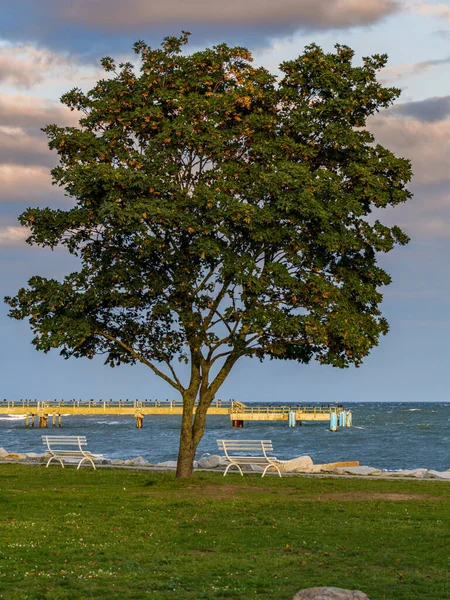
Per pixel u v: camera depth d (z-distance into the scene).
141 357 28.86
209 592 12.68
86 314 28.17
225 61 29.45
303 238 28.14
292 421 110.75
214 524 18.95
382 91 29.03
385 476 31.50
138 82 29.12
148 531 18.06
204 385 29.02
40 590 12.62
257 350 28.23
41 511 20.78
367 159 28.92
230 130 28.55
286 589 12.98
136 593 12.58
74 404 124.62
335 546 16.52
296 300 27.38
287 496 23.91
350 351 27.94
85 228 28.30
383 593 12.77
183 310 27.44
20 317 27.91
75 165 27.28
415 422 148.00
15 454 41.03
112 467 34.41
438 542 16.88
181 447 28.94
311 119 29.02
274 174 26.45
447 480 29.38
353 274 28.86
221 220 26.64
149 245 26.16
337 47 29.86
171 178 27.52
